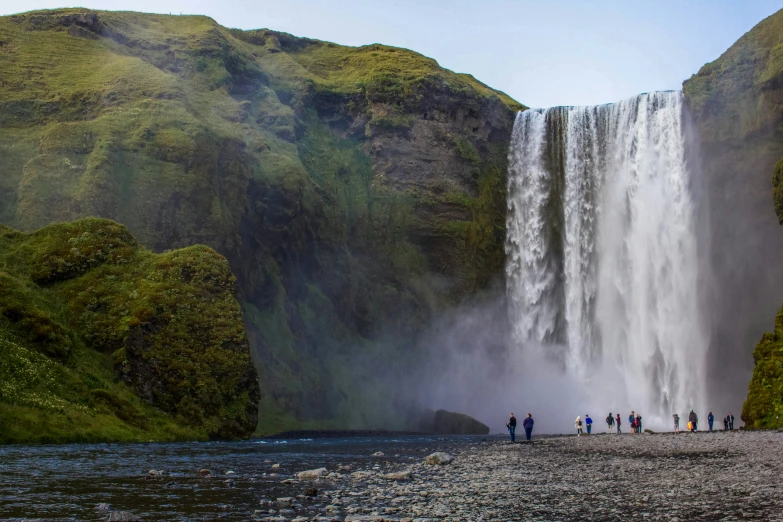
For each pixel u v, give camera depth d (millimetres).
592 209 106125
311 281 96688
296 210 93062
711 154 94438
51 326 56438
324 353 91312
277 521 18047
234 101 106188
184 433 56531
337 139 114438
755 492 23031
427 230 105500
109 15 120625
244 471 30062
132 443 48844
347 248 102938
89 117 93938
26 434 44406
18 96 94875
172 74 106938
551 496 22703
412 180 109000
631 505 20922
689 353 95750
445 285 104688
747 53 92125
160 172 84938
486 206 110438
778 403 56062
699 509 20141
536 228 110125
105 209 80438
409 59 125875
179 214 82750
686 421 94375
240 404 62250
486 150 114188
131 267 67750
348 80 120625
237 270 84688
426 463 33938
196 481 25938
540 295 107688
